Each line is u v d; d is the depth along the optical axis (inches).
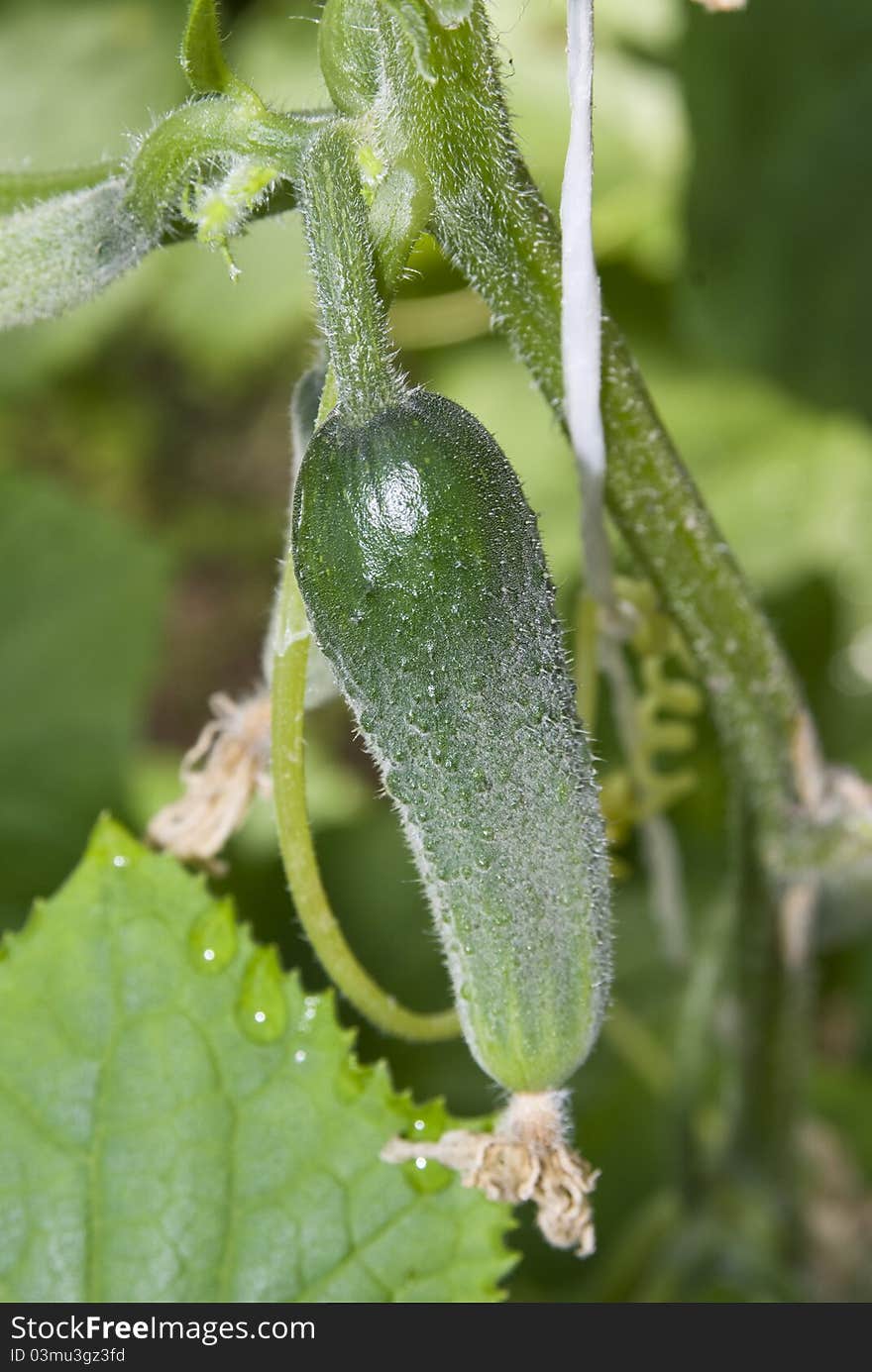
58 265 14.0
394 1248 15.7
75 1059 15.8
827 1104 24.2
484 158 13.6
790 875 16.8
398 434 13.3
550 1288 23.4
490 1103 24.2
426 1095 24.3
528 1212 24.0
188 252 32.4
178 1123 15.8
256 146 13.6
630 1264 21.6
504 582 13.3
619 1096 24.7
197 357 32.1
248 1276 15.7
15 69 34.0
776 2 25.6
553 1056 13.6
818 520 29.2
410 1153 15.3
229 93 13.7
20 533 26.6
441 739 13.4
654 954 25.9
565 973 13.6
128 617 26.2
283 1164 15.8
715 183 27.0
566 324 14.1
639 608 16.3
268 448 39.9
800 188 26.5
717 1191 20.1
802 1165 20.0
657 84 30.5
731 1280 20.5
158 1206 15.8
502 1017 13.6
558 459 28.8
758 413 30.1
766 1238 20.0
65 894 15.9
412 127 13.4
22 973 15.9
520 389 29.6
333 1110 15.8
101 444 39.6
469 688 13.3
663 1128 24.2
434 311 28.7
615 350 14.5
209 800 15.9
